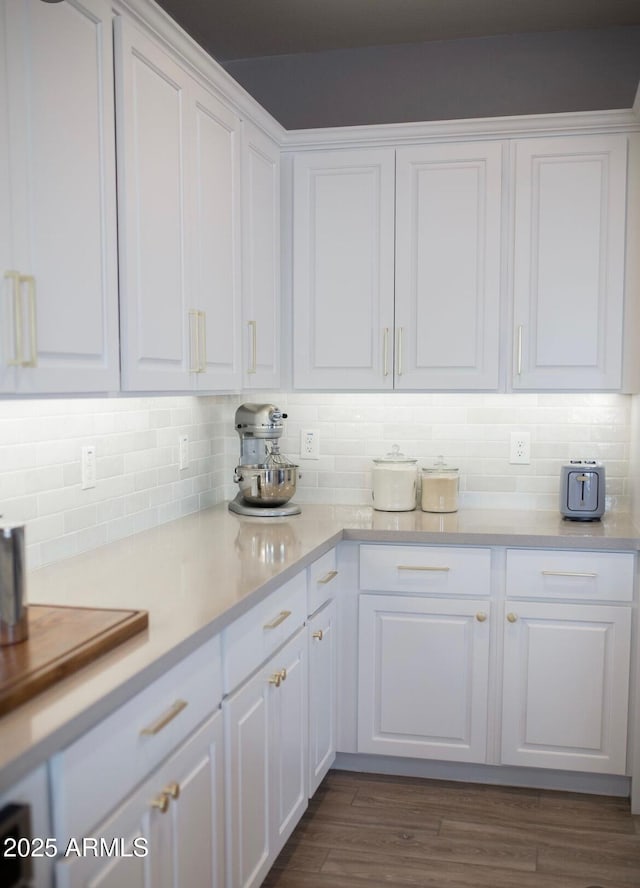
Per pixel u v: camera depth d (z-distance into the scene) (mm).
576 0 2963
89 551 2418
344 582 2934
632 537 2730
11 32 1496
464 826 2658
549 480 3291
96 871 1314
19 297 1510
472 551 2832
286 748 2312
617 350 2939
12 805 1135
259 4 3004
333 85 3443
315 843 2555
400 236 3068
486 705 2867
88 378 1768
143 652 1499
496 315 3014
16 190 1516
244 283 2760
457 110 3352
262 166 2926
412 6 3016
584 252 2941
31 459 2141
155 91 2051
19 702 1251
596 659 2791
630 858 2480
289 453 3494
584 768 2826
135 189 1943
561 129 2920
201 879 1731
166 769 1559
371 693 2941
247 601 1903
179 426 3041
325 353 3162
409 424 3393
